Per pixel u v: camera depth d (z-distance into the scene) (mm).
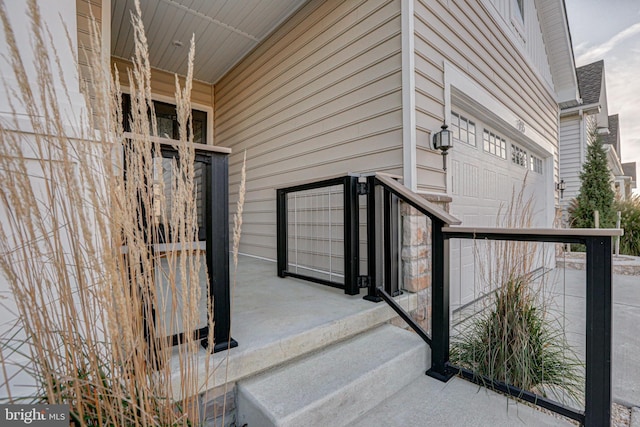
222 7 3453
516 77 4590
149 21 3637
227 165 1447
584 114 8141
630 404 1786
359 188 2381
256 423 1334
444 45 2893
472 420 1504
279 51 3873
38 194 1028
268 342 1546
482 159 3953
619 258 6637
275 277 3115
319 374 1563
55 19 1163
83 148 791
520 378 1762
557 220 3014
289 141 3756
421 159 2572
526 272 2033
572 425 1454
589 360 1324
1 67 1067
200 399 1331
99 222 748
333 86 3146
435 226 1874
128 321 792
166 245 943
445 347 1868
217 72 4988
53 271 846
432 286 1904
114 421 789
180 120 920
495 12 3943
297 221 3654
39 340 761
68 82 1186
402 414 1549
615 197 7953
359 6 2871
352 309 2068
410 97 2469
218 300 1415
